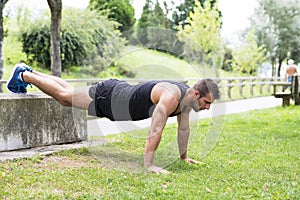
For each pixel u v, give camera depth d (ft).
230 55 118.42
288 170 16.43
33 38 74.54
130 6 89.71
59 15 33.60
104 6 78.43
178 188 13.57
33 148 19.31
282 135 26.32
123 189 13.46
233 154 19.51
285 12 127.34
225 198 12.73
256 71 119.65
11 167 15.57
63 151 18.57
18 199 12.34
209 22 81.25
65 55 63.67
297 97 48.91
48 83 18.43
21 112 18.97
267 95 72.33
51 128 20.20
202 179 14.79
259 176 15.38
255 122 33.30
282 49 128.98
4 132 18.37
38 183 13.87
